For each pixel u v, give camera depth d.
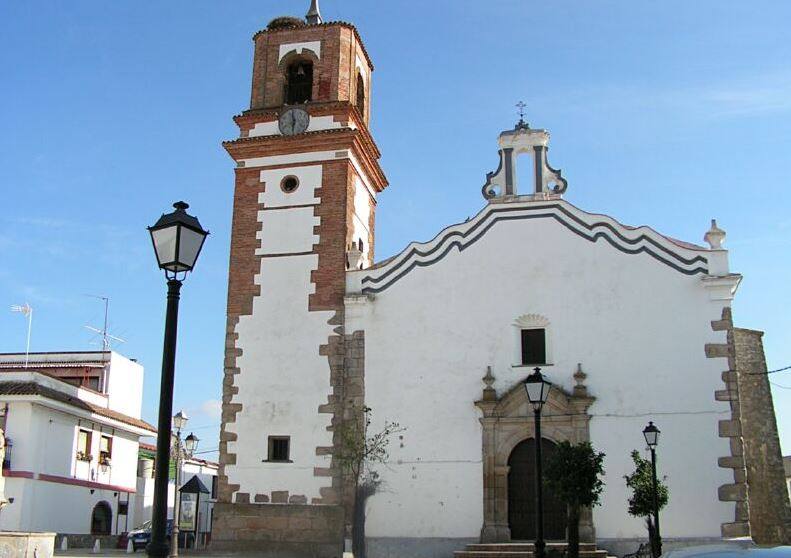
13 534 23.91
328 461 30.69
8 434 39.91
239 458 31.42
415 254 31.97
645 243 30.12
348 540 29.64
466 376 30.44
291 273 32.94
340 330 31.89
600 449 28.72
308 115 34.41
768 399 31.84
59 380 44.00
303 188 33.78
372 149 36.31
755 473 31.23
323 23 35.69
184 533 38.81
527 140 32.59
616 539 27.92
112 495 48.56
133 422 50.75
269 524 30.53
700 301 29.27
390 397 30.81
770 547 7.66
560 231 30.97
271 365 32.12
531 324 30.53
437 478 29.72
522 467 29.45
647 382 28.97
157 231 13.34
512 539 28.94
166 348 12.93
